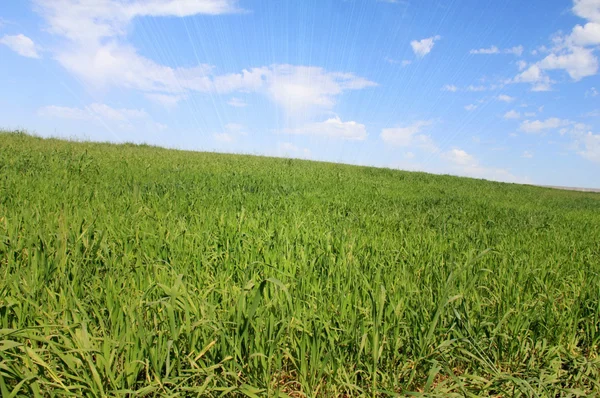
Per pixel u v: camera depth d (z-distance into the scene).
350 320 2.50
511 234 5.86
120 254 3.29
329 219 5.52
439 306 2.43
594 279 3.62
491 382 2.19
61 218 3.88
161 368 2.09
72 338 2.12
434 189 12.86
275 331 2.29
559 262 4.12
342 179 12.10
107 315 2.44
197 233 3.95
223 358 2.11
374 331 2.23
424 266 3.49
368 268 3.37
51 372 1.92
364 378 2.29
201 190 7.12
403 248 4.10
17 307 2.31
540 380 2.17
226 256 3.29
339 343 2.31
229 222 4.46
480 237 5.23
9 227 3.67
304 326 2.26
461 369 2.49
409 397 2.15
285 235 3.93
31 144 12.55
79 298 2.62
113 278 2.81
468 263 2.79
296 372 2.24
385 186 11.78
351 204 7.34
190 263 3.24
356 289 2.74
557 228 6.95
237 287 2.76
